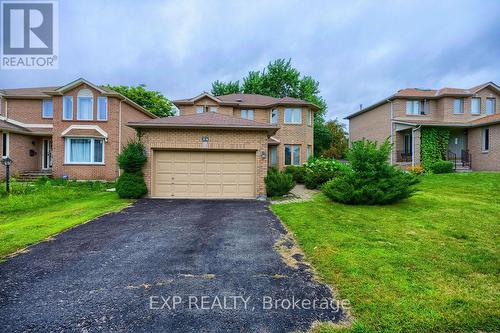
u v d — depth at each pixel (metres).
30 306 3.74
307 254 5.52
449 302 3.65
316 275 4.57
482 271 4.59
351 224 7.73
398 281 4.23
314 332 3.15
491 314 3.39
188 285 4.30
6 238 6.72
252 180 13.45
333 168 17.06
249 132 13.29
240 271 4.80
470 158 22.09
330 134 37.41
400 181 10.44
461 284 4.14
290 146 23.09
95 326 3.31
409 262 4.96
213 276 4.61
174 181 13.32
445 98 23.08
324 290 4.07
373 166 10.58
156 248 6.04
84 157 19.30
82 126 19.20
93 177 19.20
